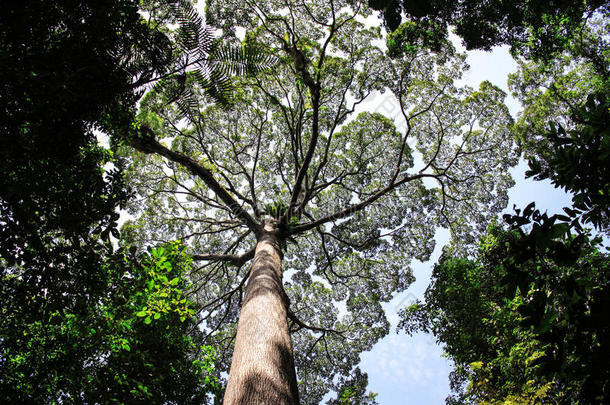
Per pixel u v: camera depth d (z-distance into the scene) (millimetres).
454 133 12688
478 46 6703
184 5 3479
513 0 6082
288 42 10898
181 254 6859
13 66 2926
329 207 13922
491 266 8109
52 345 4723
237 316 13961
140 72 3416
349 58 11797
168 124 11641
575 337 2594
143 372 5316
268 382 3580
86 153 4824
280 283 6547
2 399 4324
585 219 2797
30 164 3846
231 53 3689
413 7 2990
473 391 8445
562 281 2707
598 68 13516
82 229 4492
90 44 3182
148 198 13242
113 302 5023
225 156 13422
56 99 3207
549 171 3049
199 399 6336
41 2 3023
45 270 4336
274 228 9789
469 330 10766
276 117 13008
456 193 13234
